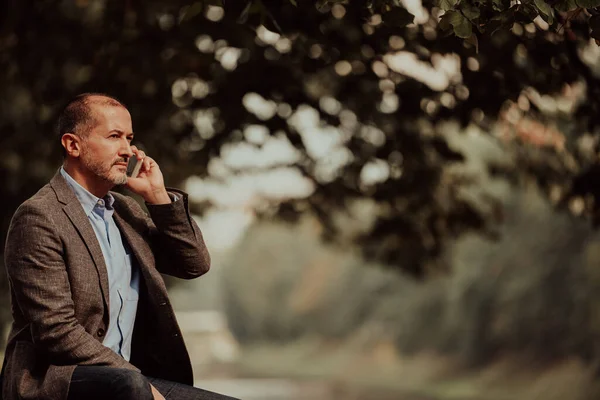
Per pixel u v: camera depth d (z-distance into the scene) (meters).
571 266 38.72
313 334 81.31
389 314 60.72
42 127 10.62
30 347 4.43
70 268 4.35
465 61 8.11
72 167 4.56
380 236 12.64
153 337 4.69
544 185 11.38
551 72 7.85
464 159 10.99
